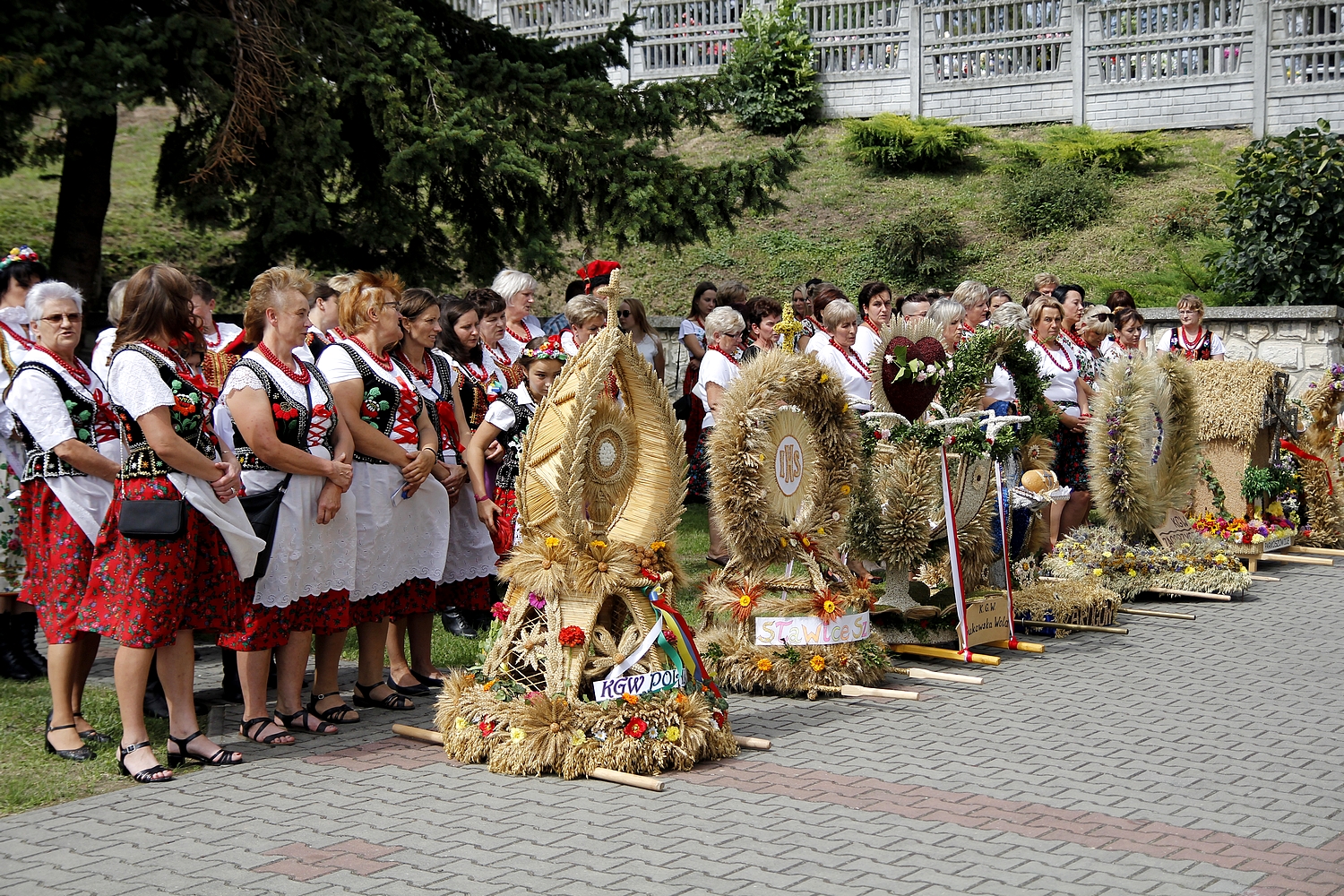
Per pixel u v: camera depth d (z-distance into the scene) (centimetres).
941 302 828
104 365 554
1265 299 1427
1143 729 559
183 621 495
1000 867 392
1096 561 854
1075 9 2138
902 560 698
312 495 537
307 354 598
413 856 401
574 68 1416
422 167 1073
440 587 659
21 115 1020
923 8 2253
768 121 2298
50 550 503
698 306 1112
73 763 495
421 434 598
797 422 639
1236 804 458
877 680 650
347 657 705
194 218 1114
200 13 1116
